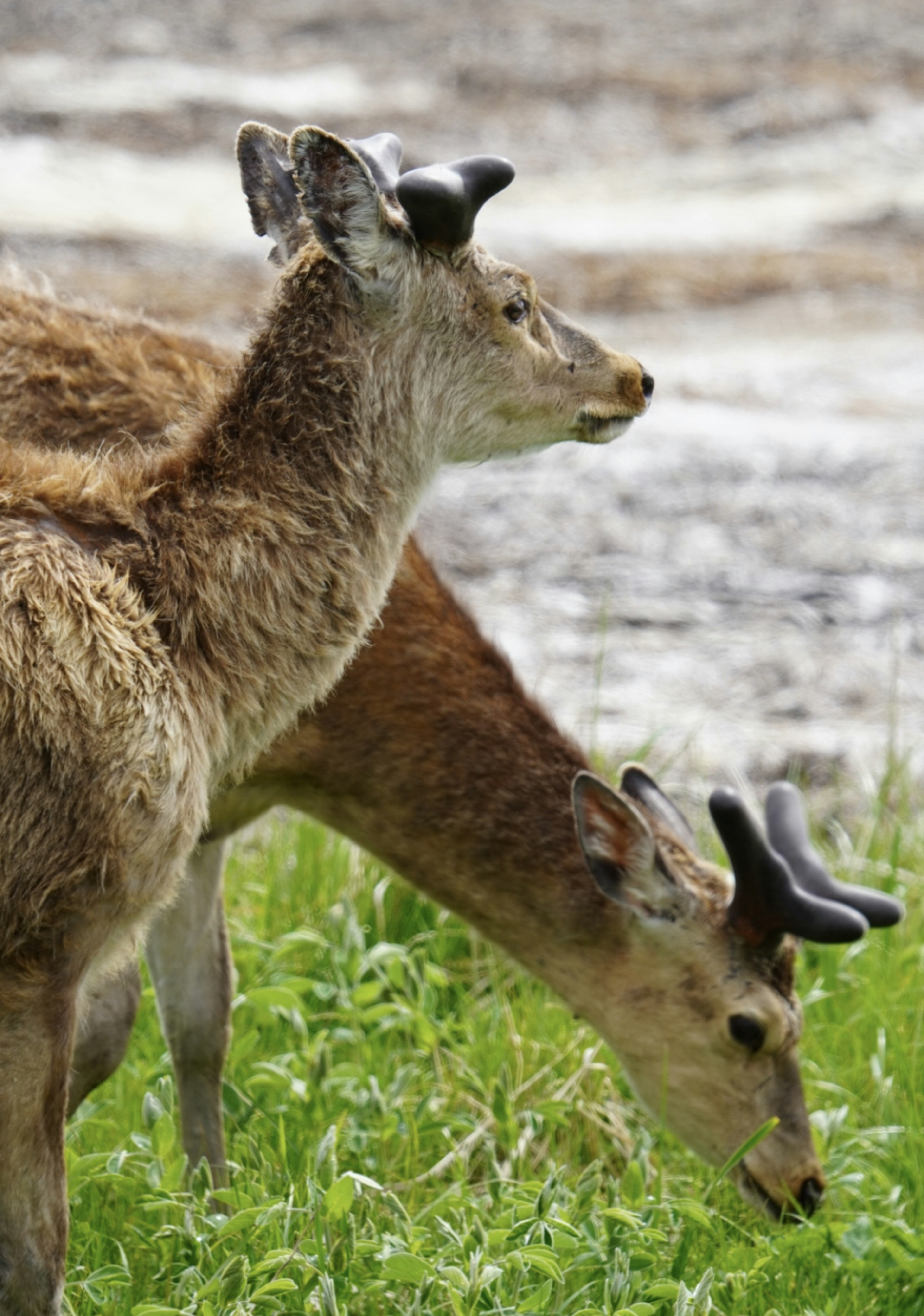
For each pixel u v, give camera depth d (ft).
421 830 41.06
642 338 113.60
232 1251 33.53
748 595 76.74
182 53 164.66
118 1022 38.55
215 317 106.32
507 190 142.20
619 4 191.31
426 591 40.75
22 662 29.76
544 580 77.10
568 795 41.14
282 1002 41.52
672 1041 40.83
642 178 147.84
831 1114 42.24
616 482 87.71
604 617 55.01
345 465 33.60
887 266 130.31
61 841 29.81
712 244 133.18
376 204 32.96
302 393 33.45
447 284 34.73
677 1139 42.24
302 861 50.62
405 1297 33.83
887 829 57.67
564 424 37.14
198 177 135.85
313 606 33.35
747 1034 40.27
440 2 188.85
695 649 71.56
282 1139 37.93
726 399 102.47
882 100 164.96
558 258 126.93
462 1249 33.24
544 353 36.52
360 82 163.02
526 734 41.14
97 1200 37.04
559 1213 34.17
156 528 32.40
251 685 32.91
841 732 65.62
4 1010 30.01
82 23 168.96
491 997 48.01
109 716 30.17
